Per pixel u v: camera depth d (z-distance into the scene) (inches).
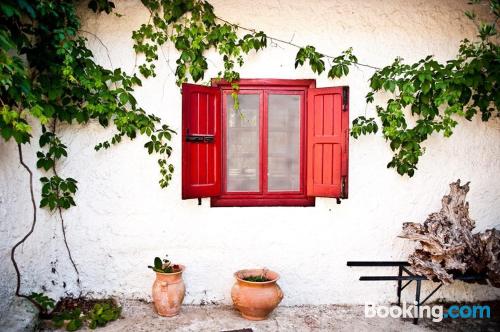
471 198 160.2
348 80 154.8
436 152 158.6
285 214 155.8
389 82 146.6
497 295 160.7
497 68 142.8
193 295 154.6
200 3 147.6
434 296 159.9
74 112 142.4
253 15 152.9
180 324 136.3
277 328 135.3
